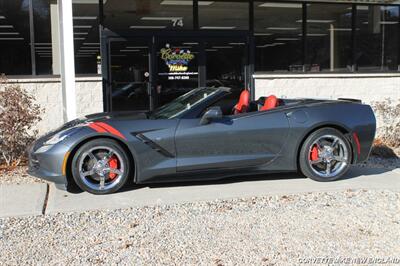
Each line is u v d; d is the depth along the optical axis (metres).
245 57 11.06
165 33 10.52
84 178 5.84
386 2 11.75
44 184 6.49
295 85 11.31
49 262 3.97
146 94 10.47
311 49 11.51
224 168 6.17
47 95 9.81
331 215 5.14
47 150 5.79
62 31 8.49
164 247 4.26
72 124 6.28
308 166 6.46
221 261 3.96
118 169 5.93
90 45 10.13
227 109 6.58
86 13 10.07
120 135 5.83
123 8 10.25
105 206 5.45
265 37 11.20
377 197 5.84
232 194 5.93
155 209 5.35
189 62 10.73
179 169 6.03
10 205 5.50
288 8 11.30
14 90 7.57
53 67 9.89
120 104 10.30
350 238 4.48
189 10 10.72
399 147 9.45
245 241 4.39
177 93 10.66
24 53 9.80
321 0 11.35
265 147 6.29
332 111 6.50
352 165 7.10
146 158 5.93
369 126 6.61
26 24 9.77
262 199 5.74
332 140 6.52
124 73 10.32
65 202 5.61
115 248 4.25
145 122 6.00
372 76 11.74
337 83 11.55
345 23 11.70
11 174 7.09
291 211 5.28
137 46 10.38
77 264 3.93
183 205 5.50
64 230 4.73
